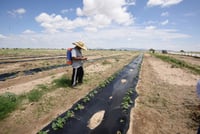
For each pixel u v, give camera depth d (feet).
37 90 30.32
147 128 19.66
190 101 28.91
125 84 40.22
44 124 19.62
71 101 26.91
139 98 29.84
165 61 113.09
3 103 22.82
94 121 21.01
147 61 112.16
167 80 46.73
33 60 86.94
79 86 35.86
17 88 33.22
